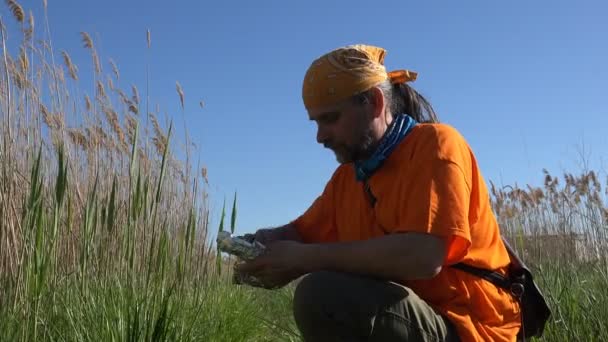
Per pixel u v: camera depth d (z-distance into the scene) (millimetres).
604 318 3746
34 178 3008
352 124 2205
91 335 3156
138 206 3611
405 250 2004
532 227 7406
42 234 2959
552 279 4328
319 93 2215
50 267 3240
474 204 2178
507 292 2240
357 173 2287
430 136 2148
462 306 2152
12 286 3137
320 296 2070
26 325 2957
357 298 2051
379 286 2064
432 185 2053
